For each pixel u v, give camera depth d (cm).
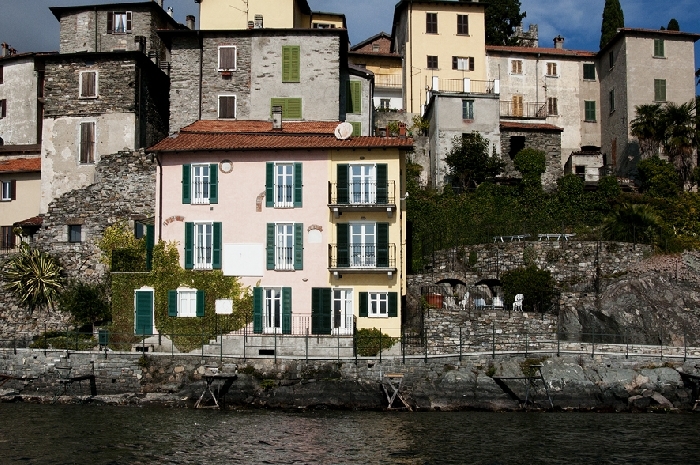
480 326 4088
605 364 3891
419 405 3741
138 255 4272
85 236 4775
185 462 2823
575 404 3744
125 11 6259
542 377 3778
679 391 3791
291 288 4119
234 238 4184
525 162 6022
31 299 4566
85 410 3672
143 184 4819
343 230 4131
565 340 4228
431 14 6875
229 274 4156
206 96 5316
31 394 3916
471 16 6919
